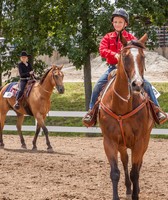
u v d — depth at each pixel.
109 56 8.56
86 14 22.33
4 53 27.61
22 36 25.38
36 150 16.58
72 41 22.80
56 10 23.98
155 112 8.80
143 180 11.08
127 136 8.16
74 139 20.12
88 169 12.37
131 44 7.79
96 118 8.90
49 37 23.50
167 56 38.78
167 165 13.23
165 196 9.57
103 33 21.75
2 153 15.52
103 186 10.38
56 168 12.48
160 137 21.55
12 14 25.78
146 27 23.22
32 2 23.59
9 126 22.34
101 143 18.69
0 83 28.41
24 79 17.02
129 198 9.34
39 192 9.75
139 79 7.36
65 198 9.27
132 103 8.09
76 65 22.98
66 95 28.64
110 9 21.61
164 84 29.20
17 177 11.25
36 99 16.33
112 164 8.03
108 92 8.34
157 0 23.81
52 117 25.17
